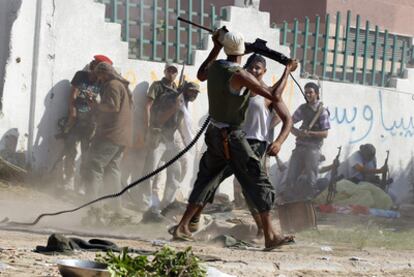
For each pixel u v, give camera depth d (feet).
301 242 39.24
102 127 50.80
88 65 55.42
